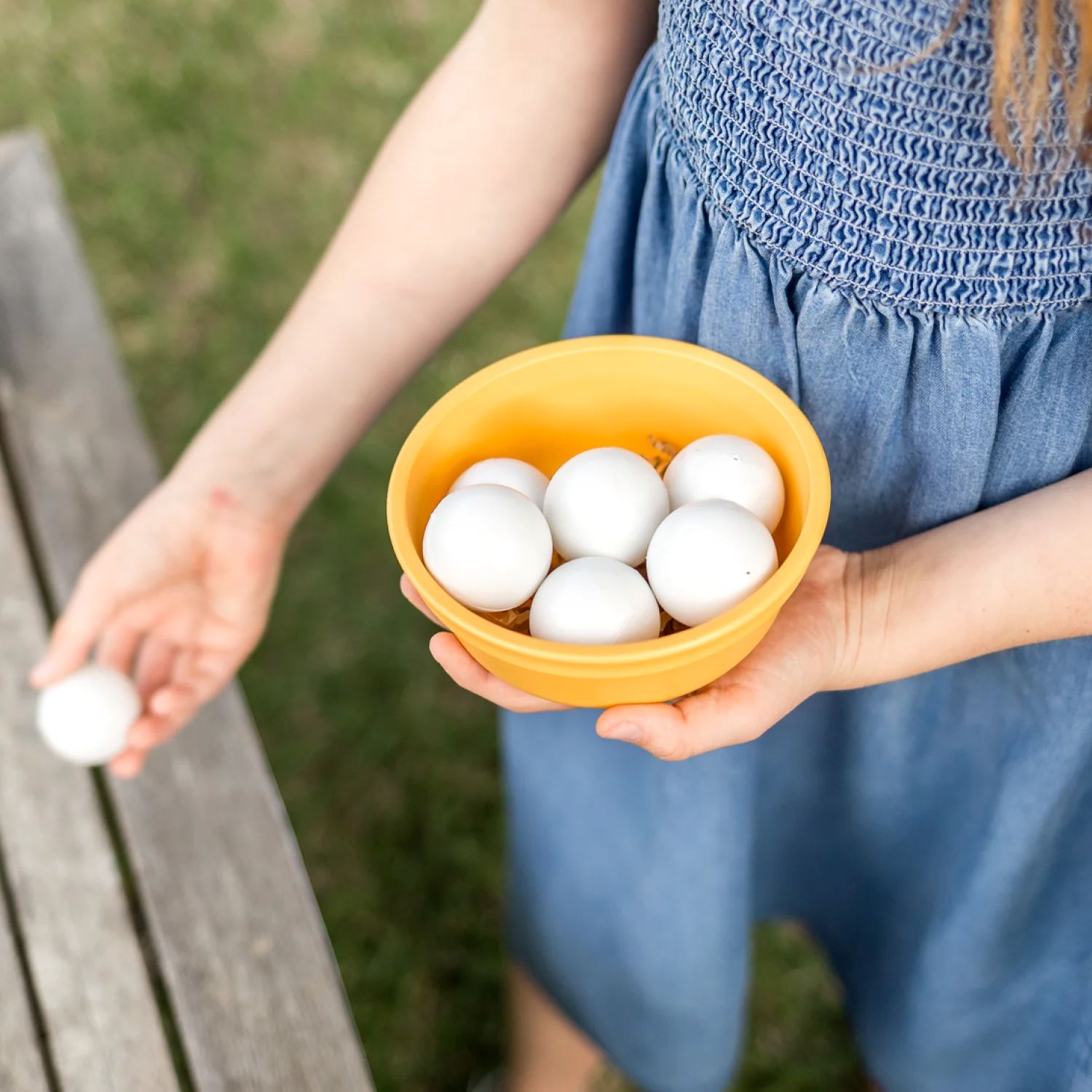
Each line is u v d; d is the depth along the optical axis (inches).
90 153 84.0
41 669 31.7
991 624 26.3
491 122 29.5
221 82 88.1
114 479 41.2
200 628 32.2
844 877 36.6
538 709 26.1
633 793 33.4
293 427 31.0
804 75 25.1
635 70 29.3
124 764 32.6
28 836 34.5
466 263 30.4
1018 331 26.1
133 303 75.6
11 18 93.0
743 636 24.2
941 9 24.1
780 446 26.6
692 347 26.9
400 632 61.0
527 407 27.5
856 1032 38.6
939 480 27.6
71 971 32.8
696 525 25.4
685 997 35.8
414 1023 48.5
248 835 34.8
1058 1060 34.1
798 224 26.1
